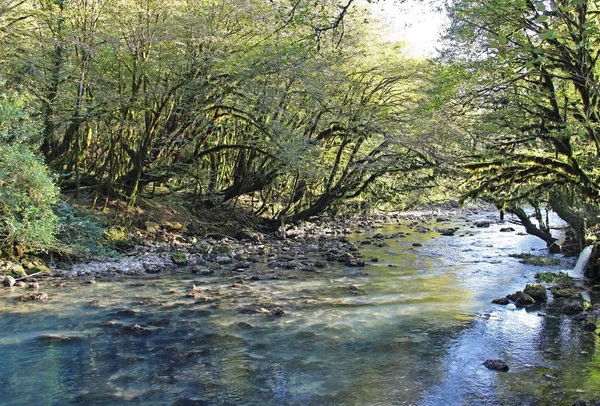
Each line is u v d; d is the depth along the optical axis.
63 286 13.56
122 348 8.95
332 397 7.02
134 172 21.58
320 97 20.33
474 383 7.45
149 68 19.69
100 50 18.77
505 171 15.41
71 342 9.21
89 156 24.39
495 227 31.42
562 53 11.62
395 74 23.19
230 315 11.02
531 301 12.05
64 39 17.53
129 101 19.34
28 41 17.67
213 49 19.72
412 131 21.38
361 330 10.05
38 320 10.47
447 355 8.65
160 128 21.84
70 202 19.69
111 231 19.22
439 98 14.96
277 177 25.09
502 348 8.98
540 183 15.72
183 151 22.94
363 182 24.61
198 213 24.75
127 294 12.84
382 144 22.52
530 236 26.23
